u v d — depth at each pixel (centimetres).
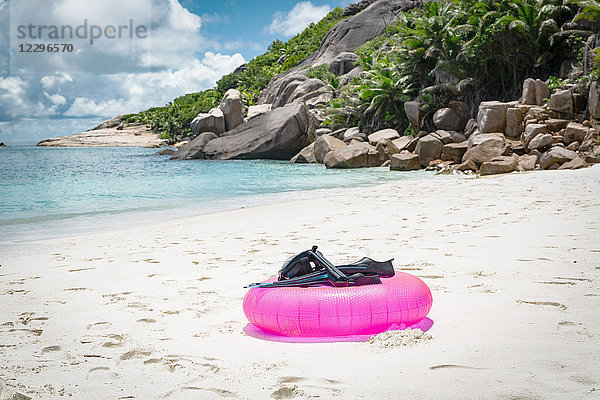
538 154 2517
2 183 2480
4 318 511
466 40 3600
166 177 2748
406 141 3397
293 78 7475
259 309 429
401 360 350
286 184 2275
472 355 348
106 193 2019
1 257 890
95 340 432
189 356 383
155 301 558
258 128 4500
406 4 8700
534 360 331
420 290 432
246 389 316
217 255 828
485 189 1658
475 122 3153
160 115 12750
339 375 331
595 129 2469
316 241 909
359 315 408
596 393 278
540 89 2816
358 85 4506
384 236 912
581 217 966
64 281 686
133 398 311
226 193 1966
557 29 3200
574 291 498
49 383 340
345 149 3253
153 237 1054
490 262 649
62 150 8106
